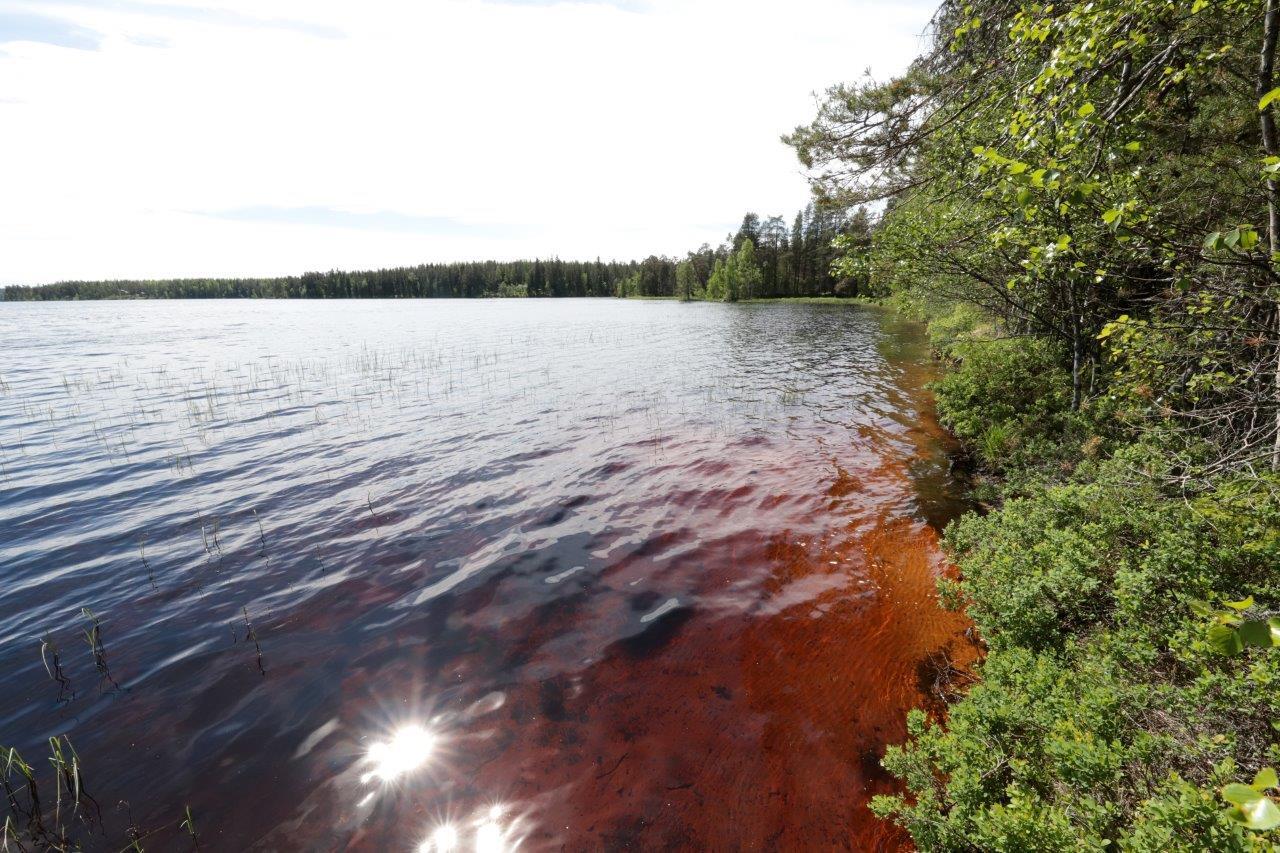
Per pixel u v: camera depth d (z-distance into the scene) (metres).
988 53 8.30
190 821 4.32
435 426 15.76
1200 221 6.01
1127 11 4.48
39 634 6.64
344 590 7.52
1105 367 10.51
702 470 11.91
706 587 7.50
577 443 14.03
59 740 5.09
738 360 27.53
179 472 12.07
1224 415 5.73
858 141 10.19
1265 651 3.39
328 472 12.03
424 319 64.50
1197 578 4.04
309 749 5.01
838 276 11.64
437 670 6.01
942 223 9.45
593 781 4.68
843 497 10.26
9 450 13.70
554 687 5.75
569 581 7.70
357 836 4.23
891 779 4.59
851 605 6.96
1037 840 2.82
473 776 4.74
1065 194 4.11
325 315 75.19
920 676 5.67
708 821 4.32
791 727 5.16
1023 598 4.97
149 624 6.81
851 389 19.83
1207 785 2.88
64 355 31.31
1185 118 6.66
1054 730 3.55
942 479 10.93
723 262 114.25
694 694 5.61
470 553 8.48
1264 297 4.75
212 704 5.52
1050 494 6.73
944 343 24.58
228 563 8.23
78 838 4.19
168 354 31.64
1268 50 4.73
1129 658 3.88
